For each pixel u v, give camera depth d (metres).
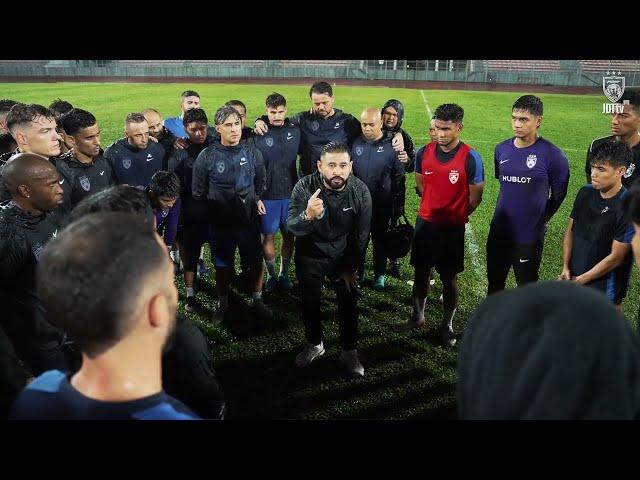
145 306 0.95
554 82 27.17
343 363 3.64
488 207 7.48
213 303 4.62
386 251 4.33
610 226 3.02
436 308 4.52
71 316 0.92
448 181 3.60
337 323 4.27
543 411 0.58
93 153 3.73
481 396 0.64
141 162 4.43
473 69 31.98
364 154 4.43
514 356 0.62
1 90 25.98
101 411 0.96
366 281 5.04
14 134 3.26
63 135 3.87
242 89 26.16
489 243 3.91
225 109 3.88
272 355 3.82
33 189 2.34
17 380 2.31
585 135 13.43
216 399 1.92
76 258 0.91
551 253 5.74
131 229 0.98
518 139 3.58
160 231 4.09
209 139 4.55
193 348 1.79
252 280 4.32
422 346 3.93
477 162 3.55
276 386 3.46
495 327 0.67
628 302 4.55
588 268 3.20
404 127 14.91
